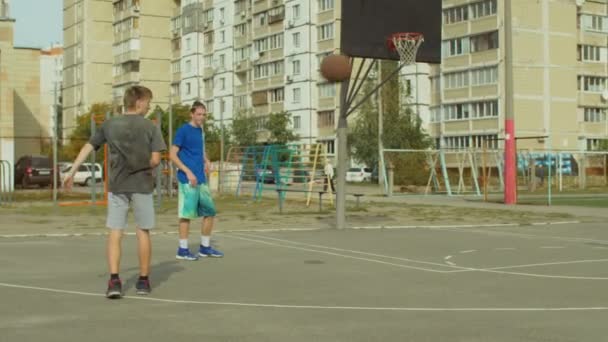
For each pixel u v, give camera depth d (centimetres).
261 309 709
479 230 1628
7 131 3478
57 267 984
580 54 6612
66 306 718
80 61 9481
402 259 1102
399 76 6072
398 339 587
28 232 1473
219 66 8512
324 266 1018
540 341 581
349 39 1517
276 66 7731
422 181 3834
